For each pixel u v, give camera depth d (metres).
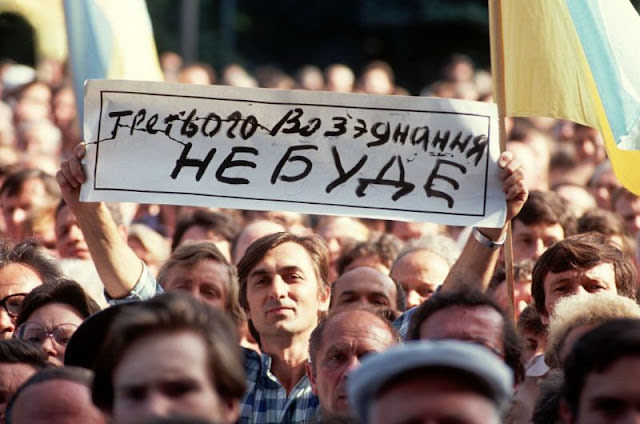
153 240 11.92
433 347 4.50
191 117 8.06
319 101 8.04
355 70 34.03
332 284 9.52
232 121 8.06
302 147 8.04
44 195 12.75
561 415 5.88
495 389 4.51
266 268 8.59
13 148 17.88
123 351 4.99
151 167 8.04
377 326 7.29
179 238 12.19
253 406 8.39
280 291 8.51
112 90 8.06
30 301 8.20
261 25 34.44
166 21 31.55
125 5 10.30
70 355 6.57
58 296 8.20
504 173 7.96
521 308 9.61
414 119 8.02
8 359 6.98
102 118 8.05
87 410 5.92
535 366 8.22
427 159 8.00
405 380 4.50
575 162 16.44
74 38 10.26
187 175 8.04
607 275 8.42
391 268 10.50
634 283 8.58
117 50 10.23
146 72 10.29
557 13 8.46
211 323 5.03
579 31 8.42
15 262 9.23
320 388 7.28
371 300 9.28
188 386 4.91
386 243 11.27
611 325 5.42
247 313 8.78
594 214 11.61
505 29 8.55
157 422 4.25
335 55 34.28
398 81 33.59
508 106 8.55
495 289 9.71
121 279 8.30
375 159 8.02
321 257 8.77
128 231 11.95
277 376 8.48
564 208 10.96
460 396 4.48
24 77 23.67
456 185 7.98
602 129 8.46
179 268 9.10
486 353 4.58
